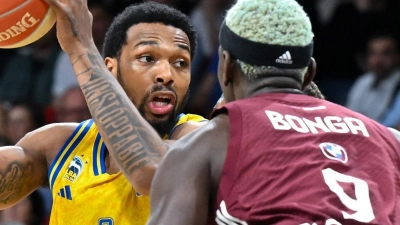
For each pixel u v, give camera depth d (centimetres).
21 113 1447
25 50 1625
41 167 690
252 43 512
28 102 1579
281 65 516
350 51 1608
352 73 1606
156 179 500
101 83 612
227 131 502
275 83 520
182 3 1702
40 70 1602
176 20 677
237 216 473
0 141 1441
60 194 655
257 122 497
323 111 518
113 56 691
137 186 576
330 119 513
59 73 1559
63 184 656
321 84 1598
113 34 688
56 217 658
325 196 471
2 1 631
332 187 475
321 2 1700
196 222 482
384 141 516
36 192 1263
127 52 671
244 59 517
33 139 691
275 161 482
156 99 662
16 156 673
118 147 583
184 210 482
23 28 638
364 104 1483
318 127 505
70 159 665
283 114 506
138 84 662
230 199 479
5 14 632
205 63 1582
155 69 659
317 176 478
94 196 643
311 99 526
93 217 640
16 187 680
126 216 635
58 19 625
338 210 466
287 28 511
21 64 1603
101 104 602
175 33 670
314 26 1628
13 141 1450
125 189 641
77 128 681
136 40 664
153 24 668
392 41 1470
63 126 691
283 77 521
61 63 1566
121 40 678
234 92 539
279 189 473
